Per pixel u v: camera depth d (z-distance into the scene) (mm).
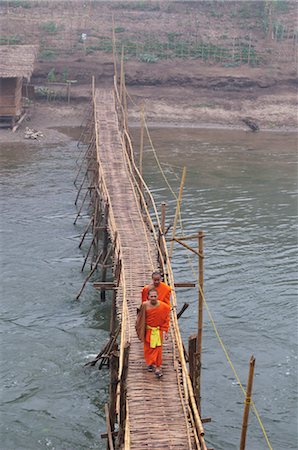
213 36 90188
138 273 26094
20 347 27047
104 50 84250
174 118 77188
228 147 65750
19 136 65375
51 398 23844
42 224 41969
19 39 84688
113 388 18703
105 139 48250
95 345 27391
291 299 31859
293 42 89125
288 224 42750
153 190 49875
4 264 35250
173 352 20359
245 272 34875
